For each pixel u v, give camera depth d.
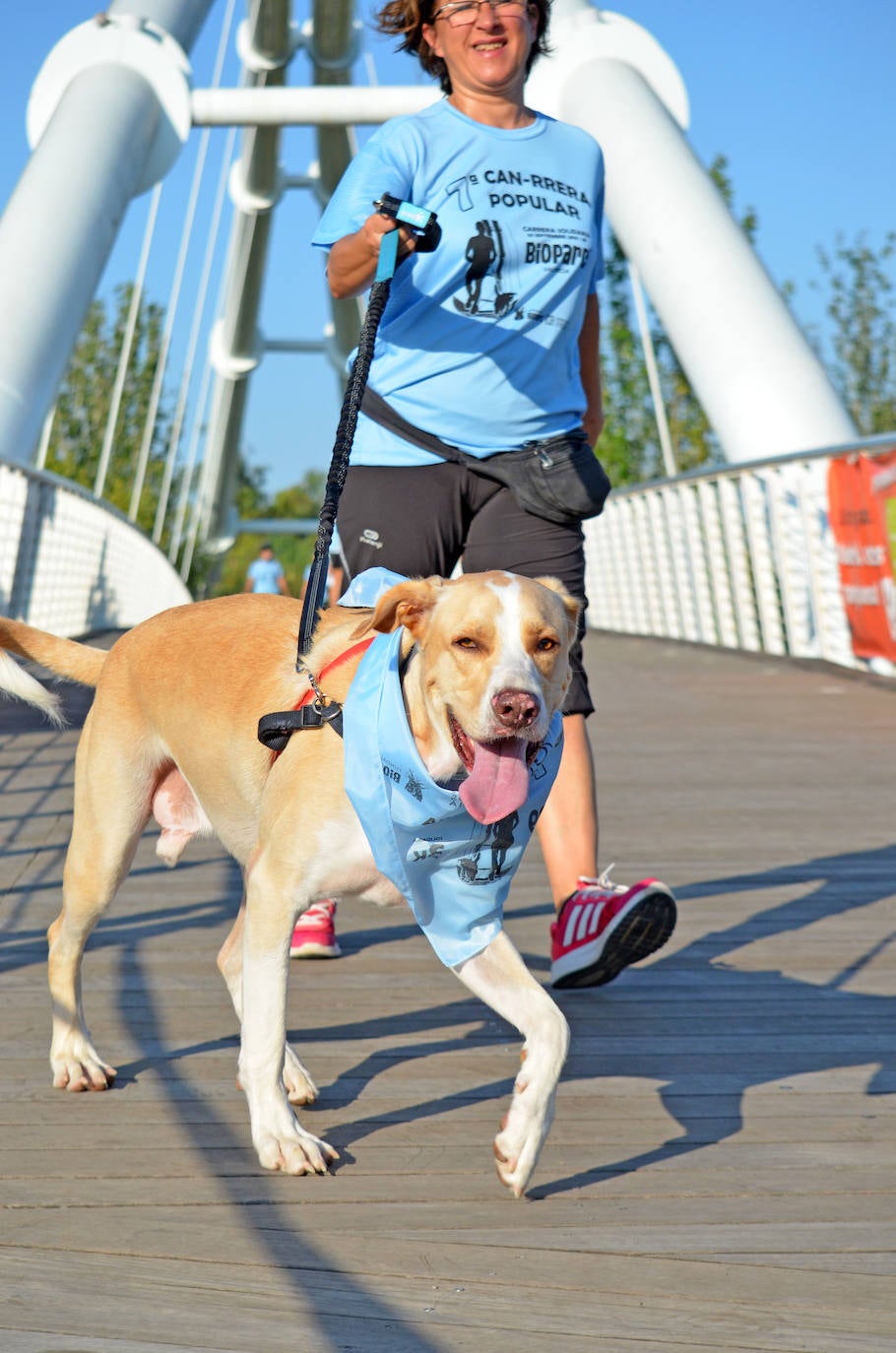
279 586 21.05
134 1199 1.96
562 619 2.17
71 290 11.86
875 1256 1.82
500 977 2.06
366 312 2.51
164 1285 1.72
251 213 25.67
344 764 2.07
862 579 8.58
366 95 14.50
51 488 11.77
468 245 2.71
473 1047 2.61
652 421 17.62
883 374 18.36
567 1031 1.99
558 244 2.78
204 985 2.94
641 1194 2.00
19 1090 2.36
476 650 2.06
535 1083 1.94
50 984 2.44
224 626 2.53
